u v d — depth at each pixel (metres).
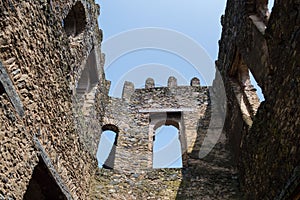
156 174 8.42
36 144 4.64
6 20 4.09
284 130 5.25
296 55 5.14
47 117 5.17
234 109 8.98
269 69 6.27
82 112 7.77
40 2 5.18
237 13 9.19
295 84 5.04
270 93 6.09
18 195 3.99
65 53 6.34
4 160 3.73
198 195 7.75
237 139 8.45
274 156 5.54
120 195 7.77
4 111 3.84
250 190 6.83
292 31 5.39
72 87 6.75
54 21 5.80
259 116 6.59
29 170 4.35
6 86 3.95
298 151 4.66
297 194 4.63
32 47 4.76
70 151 6.24
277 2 6.09
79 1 7.87
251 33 7.85
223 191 7.79
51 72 5.48
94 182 7.96
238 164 8.17
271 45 6.24
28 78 4.57
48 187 5.39
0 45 3.97
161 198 7.72
